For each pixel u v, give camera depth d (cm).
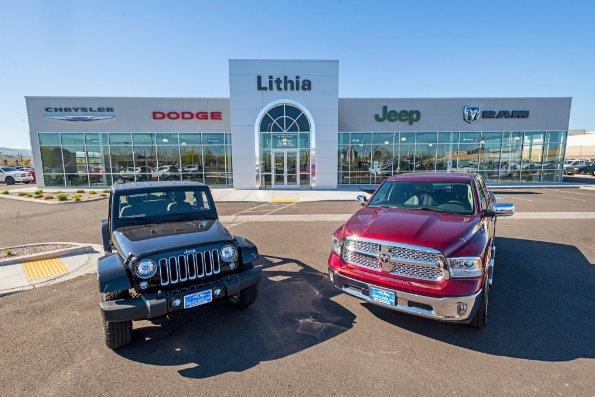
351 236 405
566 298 469
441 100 2348
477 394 277
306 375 305
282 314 429
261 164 2089
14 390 286
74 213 1228
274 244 779
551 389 281
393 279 362
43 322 408
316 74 2027
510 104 2358
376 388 286
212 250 385
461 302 330
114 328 338
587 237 825
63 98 2203
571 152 7250
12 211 1277
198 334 381
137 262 342
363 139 2375
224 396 279
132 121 2233
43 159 2253
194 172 2289
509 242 778
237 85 2014
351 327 392
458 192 496
